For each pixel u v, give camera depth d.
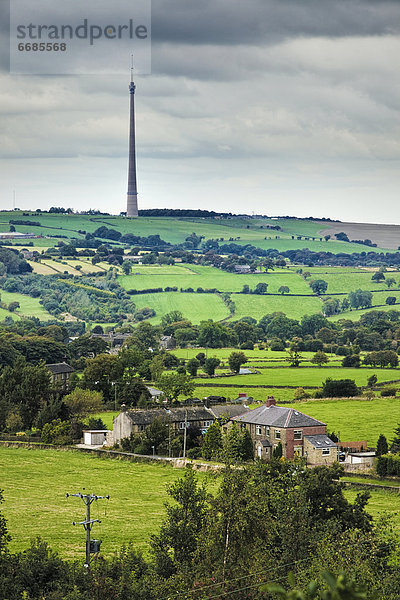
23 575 156.88
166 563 163.50
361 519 183.00
